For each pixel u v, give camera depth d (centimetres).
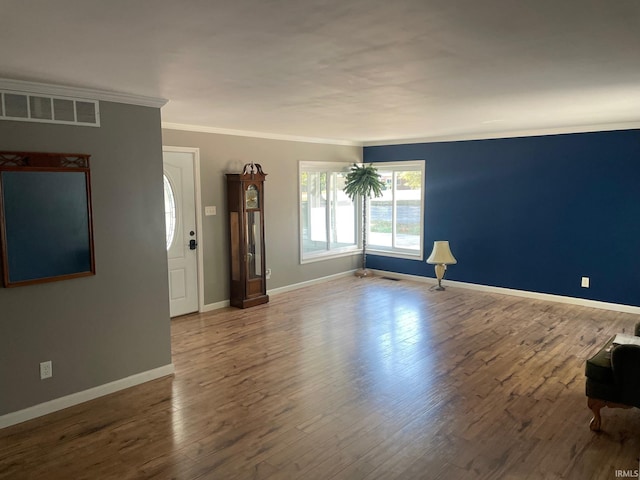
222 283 623
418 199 778
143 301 386
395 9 186
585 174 598
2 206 308
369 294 694
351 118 507
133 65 273
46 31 212
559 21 202
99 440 300
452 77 309
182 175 570
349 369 411
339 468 267
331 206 804
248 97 377
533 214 649
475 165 700
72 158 339
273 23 202
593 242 601
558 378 388
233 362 430
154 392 370
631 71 294
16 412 322
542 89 349
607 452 280
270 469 266
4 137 309
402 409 337
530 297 662
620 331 506
